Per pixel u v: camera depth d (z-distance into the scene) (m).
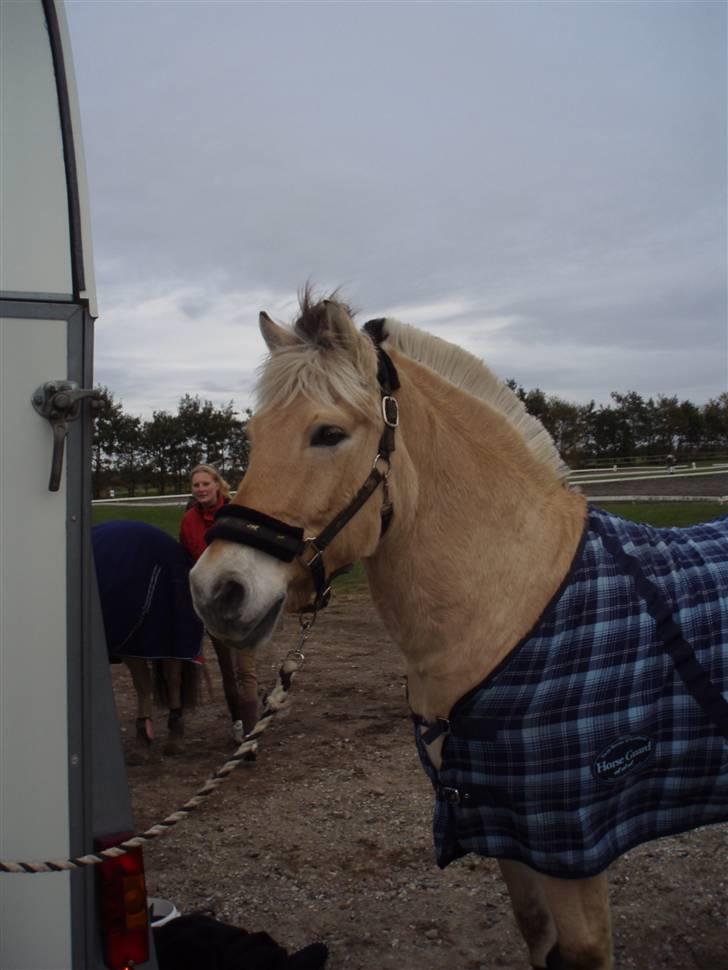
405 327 2.38
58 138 1.62
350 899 3.13
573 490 2.30
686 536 2.24
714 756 1.95
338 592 9.64
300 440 1.90
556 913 1.96
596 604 1.97
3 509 1.60
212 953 2.45
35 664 1.63
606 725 1.88
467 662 1.98
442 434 2.12
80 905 1.69
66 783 1.66
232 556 1.82
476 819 1.96
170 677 4.59
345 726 5.09
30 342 1.60
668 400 50.09
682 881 3.15
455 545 2.04
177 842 3.63
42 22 1.63
